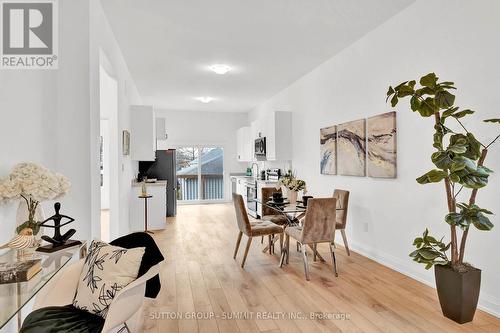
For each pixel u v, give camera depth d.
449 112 2.27
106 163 7.82
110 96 4.00
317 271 3.40
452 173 2.12
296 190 3.94
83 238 2.50
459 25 2.65
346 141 4.19
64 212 2.47
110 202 4.01
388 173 3.42
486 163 2.44
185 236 5.08
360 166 3.91
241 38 3.89
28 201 1.83
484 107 2.46
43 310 1.64
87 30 2.50
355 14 3.32
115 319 1.48
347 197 3.96
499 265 2.37
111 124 4.00
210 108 8.65
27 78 2.20
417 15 3.07
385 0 3.06
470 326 2.25
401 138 3.29
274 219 4.16
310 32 3.74
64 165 2.48
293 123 5.95
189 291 2.88
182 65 4.89
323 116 4.84
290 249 4.29
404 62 3.24
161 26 3.52
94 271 1.70
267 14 3.29
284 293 2.84
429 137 2.96
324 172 4.74
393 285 3.00
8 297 1.36
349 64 4.16
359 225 4.01
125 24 3.45
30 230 1.75
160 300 2.70
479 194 2.51
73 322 1.54
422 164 3.04
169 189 6.93
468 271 2.26
